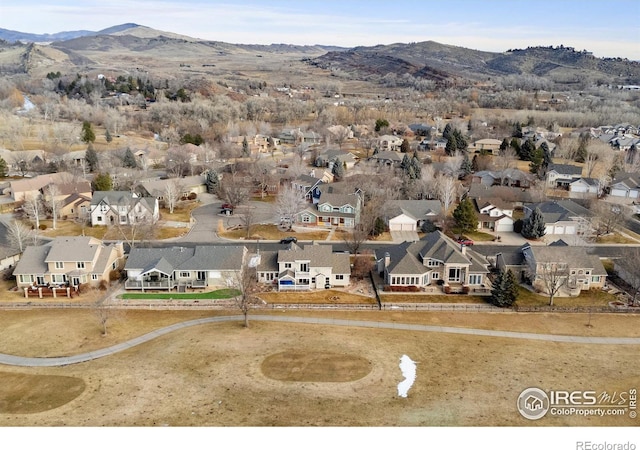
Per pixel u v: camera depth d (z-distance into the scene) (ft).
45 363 173.88
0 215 339.77
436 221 318.24
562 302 220.23
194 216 342.85
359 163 468.34
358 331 194.39
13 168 444.96
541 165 450.30
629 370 165.89
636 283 220.64
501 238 303.68
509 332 195.11
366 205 333.42
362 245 288.92
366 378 158.40
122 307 218.18
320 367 164.76
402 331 195.11
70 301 224.33
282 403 143.43
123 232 303.07
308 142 586.45
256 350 176.65
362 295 229.04
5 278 247.50
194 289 234.99
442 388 153.07
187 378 158.51
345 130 610.65
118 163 459.32
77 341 189.47
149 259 238.68
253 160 465.06
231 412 138.92
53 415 138.92
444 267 233.96
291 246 250.78
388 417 136.05
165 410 140.36
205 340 184.75
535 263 232.12
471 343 185.26
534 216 301.84
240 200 355.77
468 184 415.44
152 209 320.50
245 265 225.56
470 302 220.64
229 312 214.07
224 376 158.92
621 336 192.24
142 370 164.66
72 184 361.51
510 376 160.66
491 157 483.51
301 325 199.72
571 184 395.96
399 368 165.27
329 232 311.47
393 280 232.12
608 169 434.71
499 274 218.18
